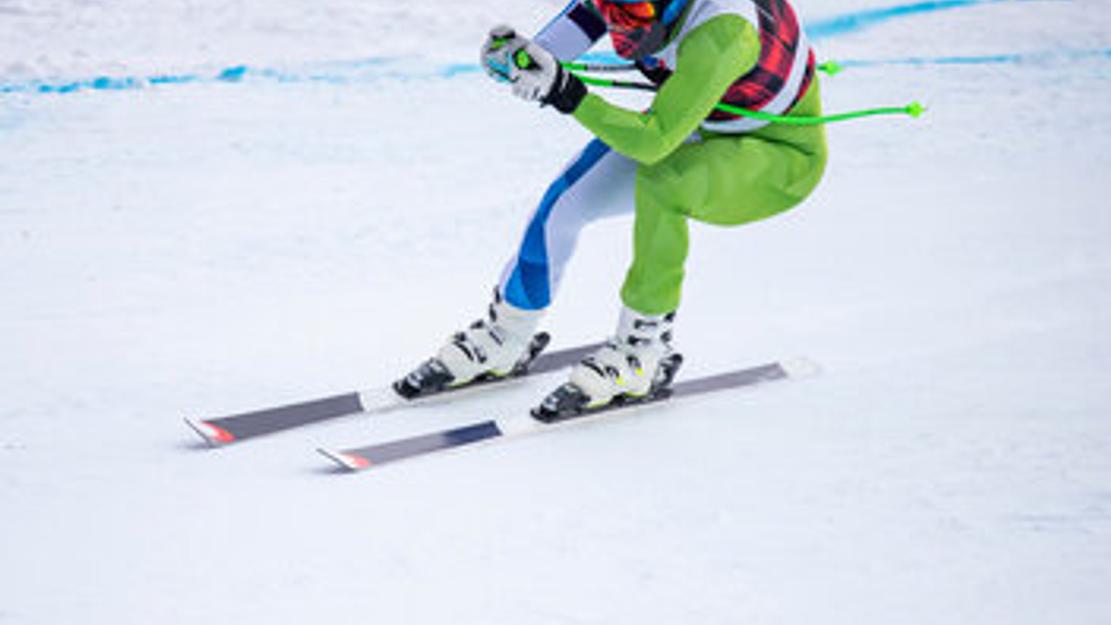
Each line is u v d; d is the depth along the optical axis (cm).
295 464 1191
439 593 958
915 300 1770
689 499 1138
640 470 1199
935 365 1519
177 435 1261
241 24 3334
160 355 1495
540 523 1080
